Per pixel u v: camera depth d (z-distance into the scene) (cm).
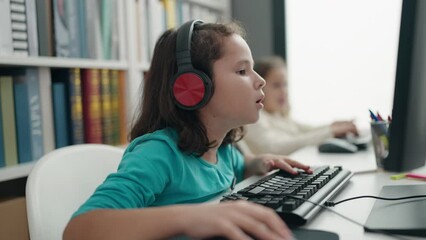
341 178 77
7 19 109
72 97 130
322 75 233
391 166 75
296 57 239
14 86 113
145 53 162
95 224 49
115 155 90
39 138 120
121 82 150
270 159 93
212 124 79
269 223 44
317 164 110
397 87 68
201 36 77
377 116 99
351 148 136
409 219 51
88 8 135
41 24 119
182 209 47
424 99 70
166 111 78
